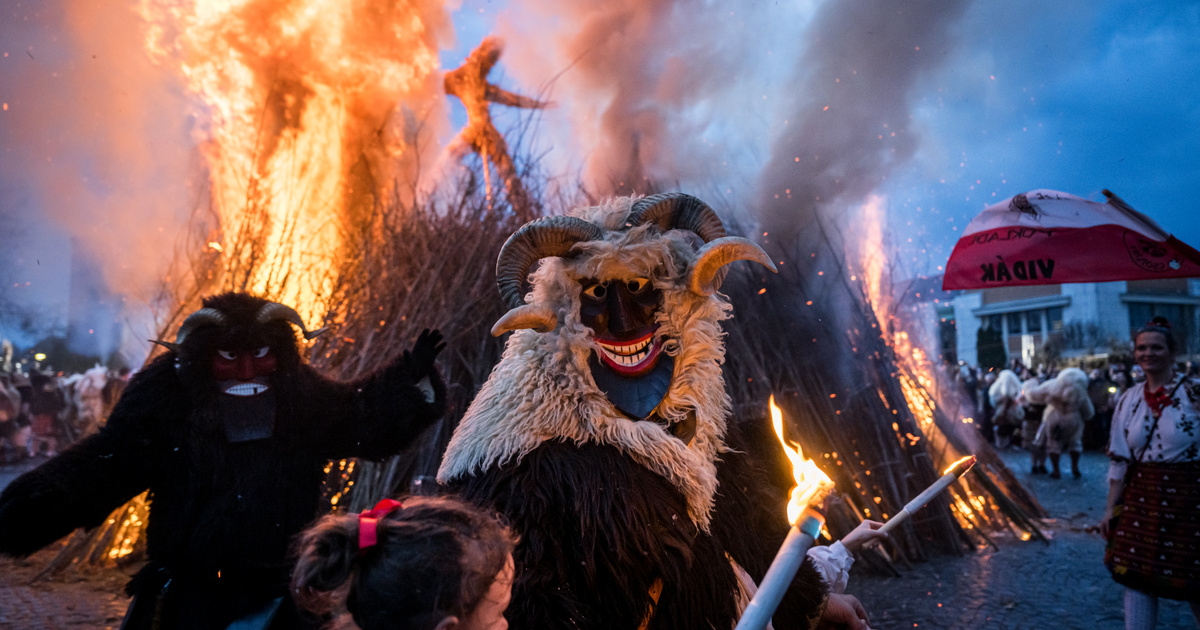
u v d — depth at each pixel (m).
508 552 1.48
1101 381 13.95
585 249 1.98
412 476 5.29
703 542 1.92
